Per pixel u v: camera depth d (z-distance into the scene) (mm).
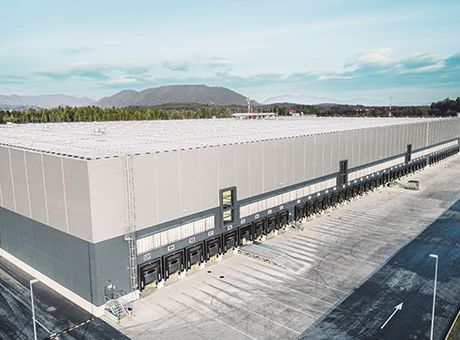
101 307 27406
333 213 51000
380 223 46594
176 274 32594
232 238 37281
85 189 26594
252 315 26672
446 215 49656
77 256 28375
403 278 31906
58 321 26562
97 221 26844
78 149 31703
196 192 33312
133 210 28531
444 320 25625
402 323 25344
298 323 25547
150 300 29062
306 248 38719
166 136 43500
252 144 38312
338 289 30172
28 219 33312
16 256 36125
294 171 44219
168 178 31000
